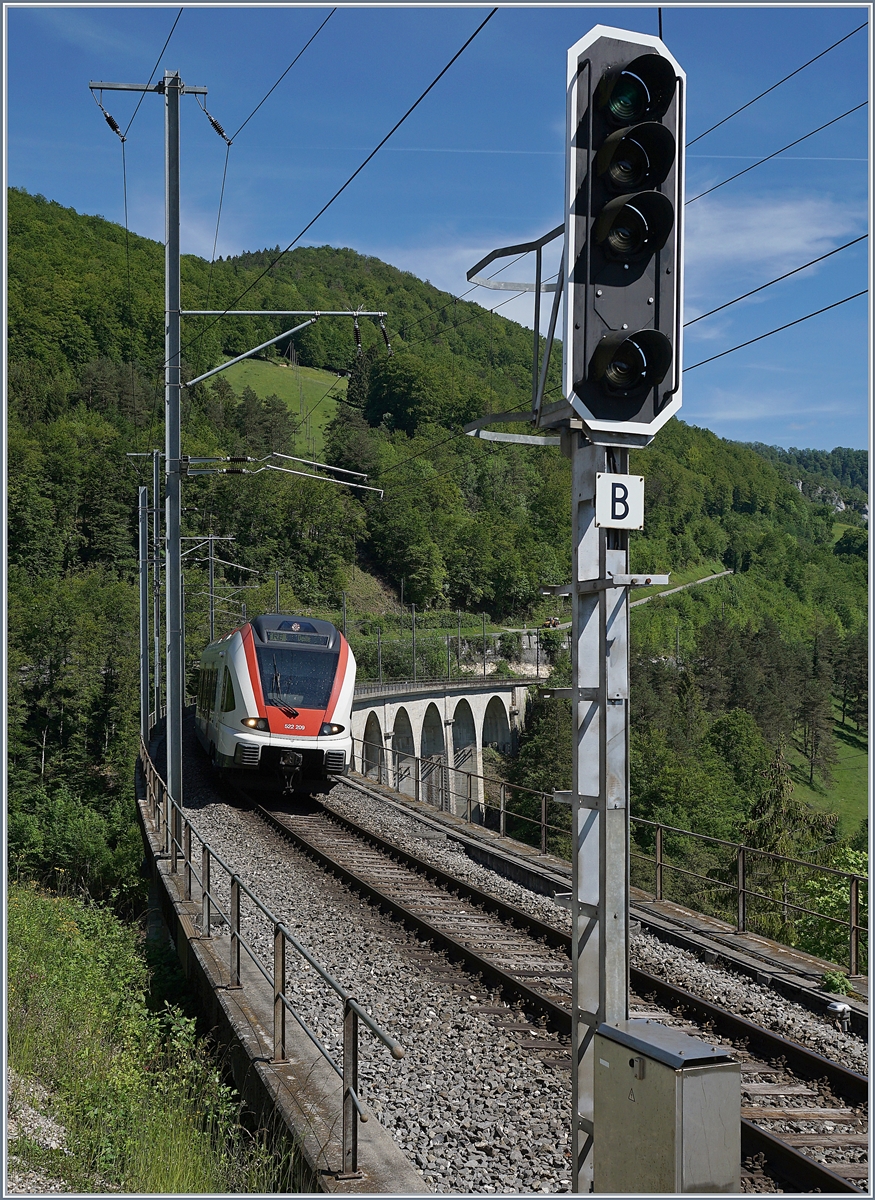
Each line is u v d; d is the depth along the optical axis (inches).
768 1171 244.7
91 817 2162.9
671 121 193.3
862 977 385.7
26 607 3179.1
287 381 7337.6
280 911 495.5
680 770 2596.0
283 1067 282.5
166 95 709.9
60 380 5487.2
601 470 190.2
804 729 5211.6
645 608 6530.5
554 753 3230.8
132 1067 312.8
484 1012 358.9
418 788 864.9
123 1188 231.6
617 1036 174.7
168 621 717.3
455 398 7283.5
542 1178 235.6
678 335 193.9
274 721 788.0
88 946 494.3
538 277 211.3
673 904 502.6
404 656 4318.4
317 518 5108.3
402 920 483.5
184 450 4896.7
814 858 1503.4
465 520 6156.5
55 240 5964.6
